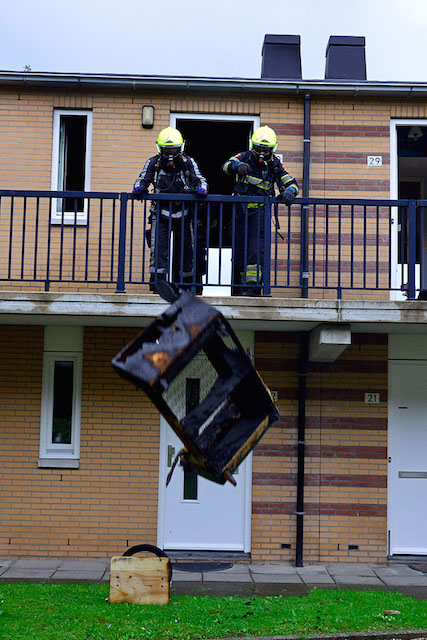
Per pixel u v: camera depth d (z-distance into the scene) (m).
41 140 9.27
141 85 9.16
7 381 9.09
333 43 10.55
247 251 8.26
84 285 9.09
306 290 8.62
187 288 8.20
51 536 8.88
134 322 8.48
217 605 6.72
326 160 9.28
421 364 9.32
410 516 9.17
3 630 5.73
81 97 9.32
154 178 8.18
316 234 9.18
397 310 7.77
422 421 9.27
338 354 8.59
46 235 9.14
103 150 9.28
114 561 6.71
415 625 6.19
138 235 9.17
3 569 8.29
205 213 8.85
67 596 6.90
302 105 9.38
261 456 9.01
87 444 8.98
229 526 9.05
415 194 12.05
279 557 8.91
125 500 8.94
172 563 8.76
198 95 9.36
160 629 5.91
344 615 6.44
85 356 9.07
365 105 9.38
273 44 10.45
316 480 9.02
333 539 8.95
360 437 9.09
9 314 7.89
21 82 9.13
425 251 11.52
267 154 8.09
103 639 5.64
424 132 10.34
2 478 8.96
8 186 9.21
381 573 8.46
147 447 9.00
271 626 6.10
